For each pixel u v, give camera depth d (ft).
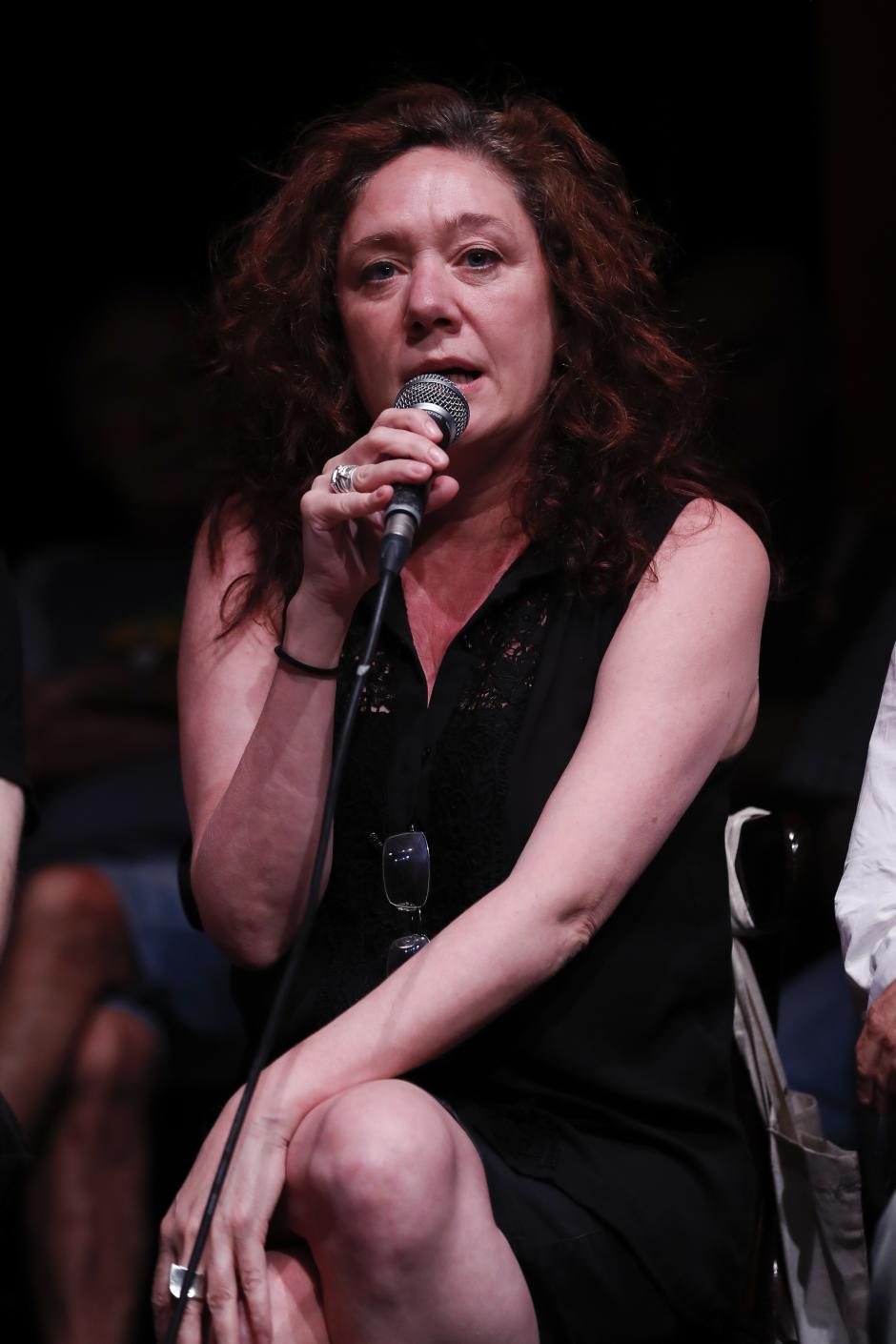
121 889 30.25
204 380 21.44
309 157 20.12
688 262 34.71
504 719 18.21
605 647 18.45
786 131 34.17
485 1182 15.74
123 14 37.76
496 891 16.76
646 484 19.08
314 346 20.04
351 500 16.15
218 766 18.80
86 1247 27.84
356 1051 16.01
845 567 33.68
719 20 34.04
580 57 34.60
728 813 20.13
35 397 38.83
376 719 18.54
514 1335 15.16
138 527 38.70
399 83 21.84
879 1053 16.74
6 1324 27.71
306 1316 15.37
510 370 18.51
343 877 18.34
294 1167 15.34
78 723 34.99
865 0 32.83
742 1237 17.43
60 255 38.75
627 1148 17.25
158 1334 15.64
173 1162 29.35
